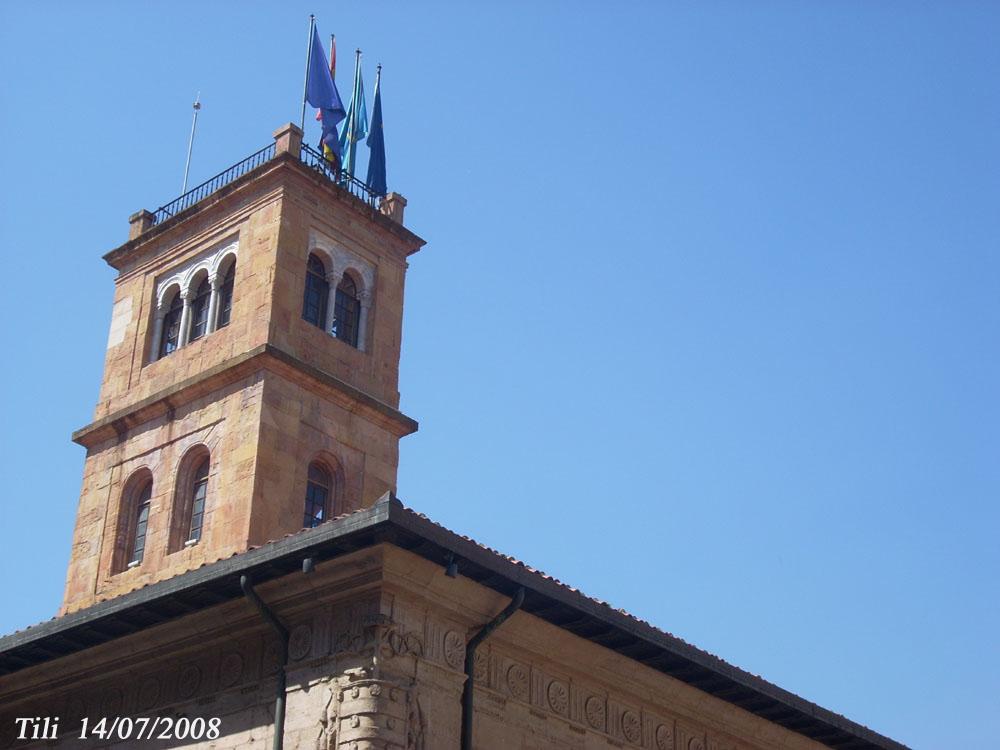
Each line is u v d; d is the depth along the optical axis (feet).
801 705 119.65
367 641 90.99
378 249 167.22
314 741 90.63
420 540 89.61
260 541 138.62
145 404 154.61
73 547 155.22
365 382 158.61
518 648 102.47
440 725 92.63
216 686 101.04
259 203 158.40
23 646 107.34
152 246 168.35
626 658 109.29
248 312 152.66
